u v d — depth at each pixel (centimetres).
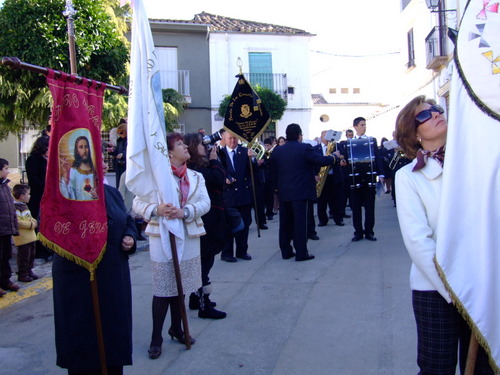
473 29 196
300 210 638
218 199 448
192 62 1872
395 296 471
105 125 1259
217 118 1880
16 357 380
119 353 295
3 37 915
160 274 368
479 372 211
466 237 197
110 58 959
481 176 193
